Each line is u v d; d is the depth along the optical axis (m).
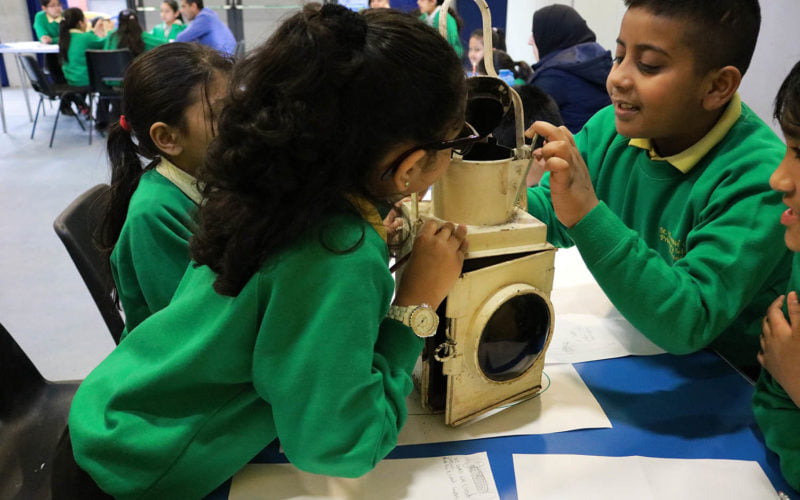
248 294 0.62
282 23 0.59
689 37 0.80
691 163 0.94
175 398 0.68
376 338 0.67
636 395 0.86
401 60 0.56
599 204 0.81
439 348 0.74
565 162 0.75
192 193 1.08
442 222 0.72
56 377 2.00
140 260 1.01
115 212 1.14
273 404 0.63
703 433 0.78
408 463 0.73
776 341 0.71
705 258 0.82
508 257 0.75
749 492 0.69
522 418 0.81
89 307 2.41
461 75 0.61
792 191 0.62
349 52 0.55
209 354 0.65
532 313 0.79
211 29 5.05
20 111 5.86
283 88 0.55
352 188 0.62
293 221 0.59
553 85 2.68
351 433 0.61
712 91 0.86
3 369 1.02
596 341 0.98
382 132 0.58
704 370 0.91
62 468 0.71
